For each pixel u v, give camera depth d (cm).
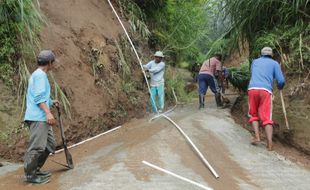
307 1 493
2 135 409
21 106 436
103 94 541
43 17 528
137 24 749
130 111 589
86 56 555
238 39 600
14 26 460
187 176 361
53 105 380
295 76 491
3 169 379
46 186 336
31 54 469
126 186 333
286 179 370
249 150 443
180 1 897
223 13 605
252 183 355
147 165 382
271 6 541
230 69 727
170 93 766
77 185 335
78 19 593
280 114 482
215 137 479
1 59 448
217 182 353
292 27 524
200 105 680
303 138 450
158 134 485
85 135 476
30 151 342
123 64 623
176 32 896
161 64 653
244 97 665
